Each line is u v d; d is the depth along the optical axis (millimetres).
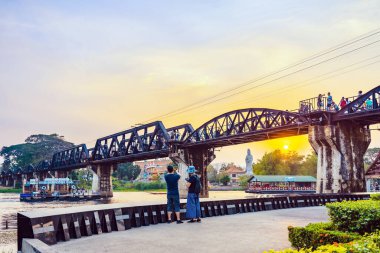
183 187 64938
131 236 9906
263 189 114312
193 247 8234
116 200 88812
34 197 92938
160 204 13156
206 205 15375
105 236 9969
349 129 38219
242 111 53750
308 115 39250
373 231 7371
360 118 36312
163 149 66438
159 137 70438
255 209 18328
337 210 8031
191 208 13086
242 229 11211
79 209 10375
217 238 9477
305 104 40562
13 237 30219
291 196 21516
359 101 36312
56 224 9133
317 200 23250
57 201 91562
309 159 144375
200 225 12258
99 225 10508
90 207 11086
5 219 47312
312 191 113125
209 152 69625
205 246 8352
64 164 119875
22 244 8367
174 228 11531
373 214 7375
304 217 14953
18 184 183625
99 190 98000
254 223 12789
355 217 7656
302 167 144750
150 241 9086
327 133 37188
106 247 8320
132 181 194625
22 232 8828
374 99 34844
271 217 14969
